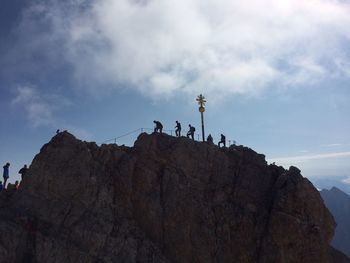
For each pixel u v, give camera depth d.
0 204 54.97
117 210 55.47
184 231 54.62
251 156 64.06
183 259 53.56
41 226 51.22
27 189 54.62
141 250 52.25
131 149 62.34
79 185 55.12
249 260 53.62
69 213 53.12
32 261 47.69
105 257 50.28
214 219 55.97
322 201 57.88
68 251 49.12
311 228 53.53
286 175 59.00
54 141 58.50
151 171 58.19
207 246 54.03
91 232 51.47
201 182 59.75
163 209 55.78
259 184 59.97
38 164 56.28
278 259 52.00
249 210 56.97
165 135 64.38
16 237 48.34
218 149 64.44
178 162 60.69
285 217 53.25
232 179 60.84
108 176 57.66
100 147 60.69
